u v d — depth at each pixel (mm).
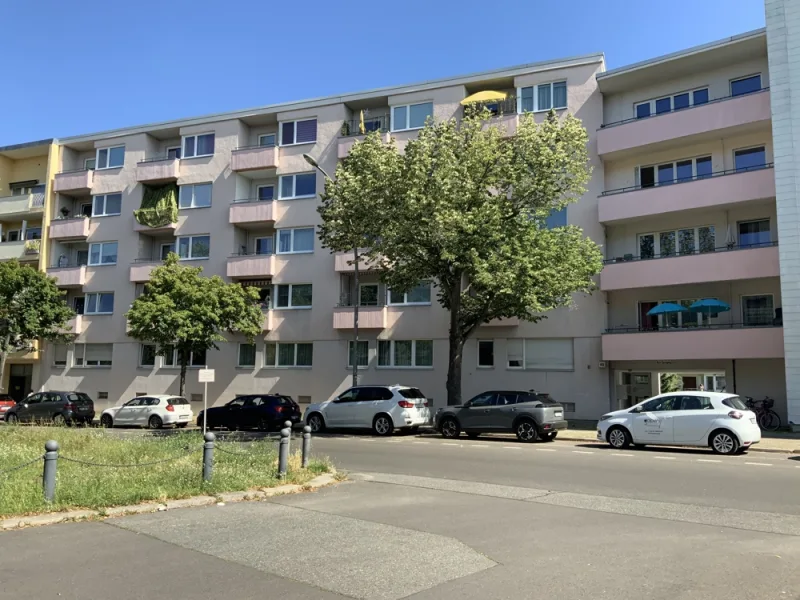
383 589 5188
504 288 19516
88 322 34812
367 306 28953
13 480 9125
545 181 20516
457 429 19797
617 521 7762
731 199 22453
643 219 24906
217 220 32688
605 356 24266
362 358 29344
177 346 27578
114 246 35094
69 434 15344
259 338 31125
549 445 17406
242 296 28516
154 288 27734
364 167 20500
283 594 5062
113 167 35688
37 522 7371
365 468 12828
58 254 36656
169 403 26578
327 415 22219
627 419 16328
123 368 33688
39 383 35406
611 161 26266
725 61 24234
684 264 23031
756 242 23344
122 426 27312
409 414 21016
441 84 29109
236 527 7371
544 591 5121
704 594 5035
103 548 6391
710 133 23359
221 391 31500
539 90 27422
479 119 21203
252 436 20641
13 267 31172
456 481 11039
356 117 31750
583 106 26516
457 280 21922
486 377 26828
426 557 6113
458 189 19484
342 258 29516
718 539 6828
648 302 25109
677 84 25469
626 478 11211
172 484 9383
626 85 26156
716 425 15023
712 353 22109
